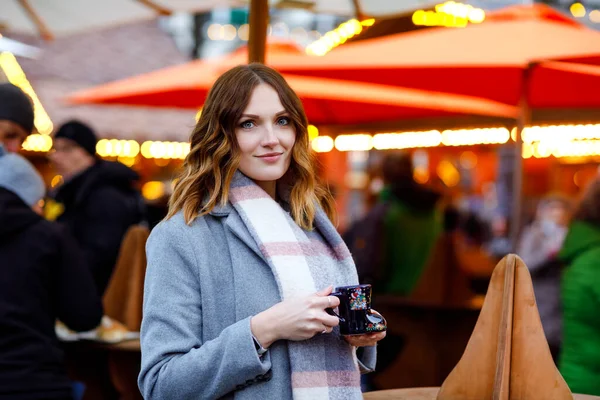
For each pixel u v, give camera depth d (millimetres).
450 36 4734
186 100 6336
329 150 8031
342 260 1943
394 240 5754
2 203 2783
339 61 4570
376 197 7250
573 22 5078
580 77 5105
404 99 6191
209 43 13242
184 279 1771
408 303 5477
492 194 12320
